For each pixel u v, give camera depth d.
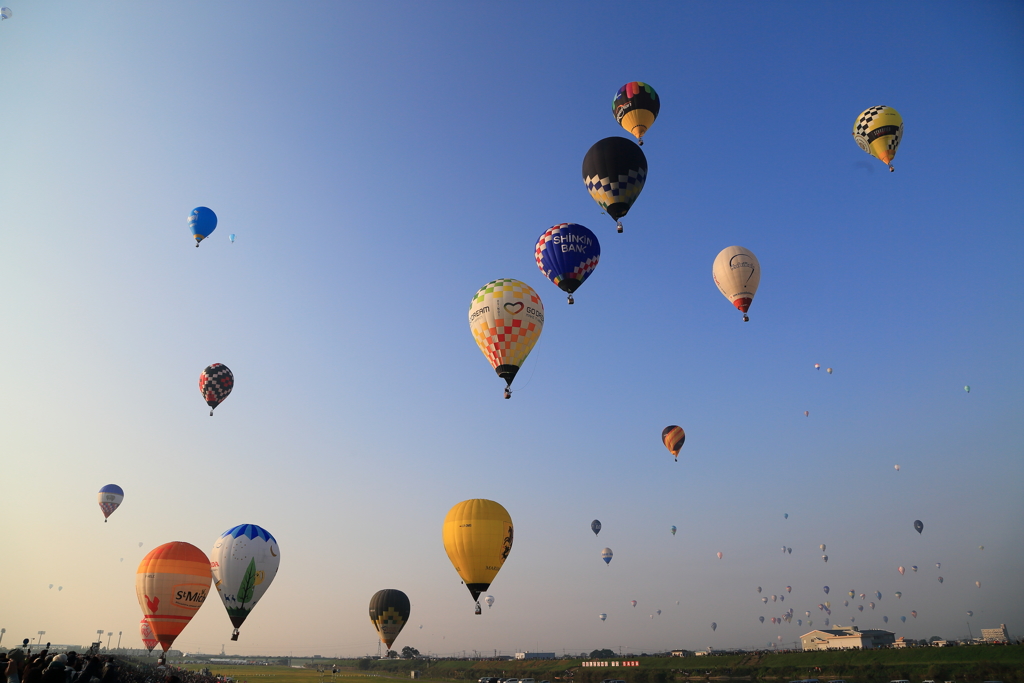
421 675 102.06
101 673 21.92
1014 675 52.84
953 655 61.28
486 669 102.50
